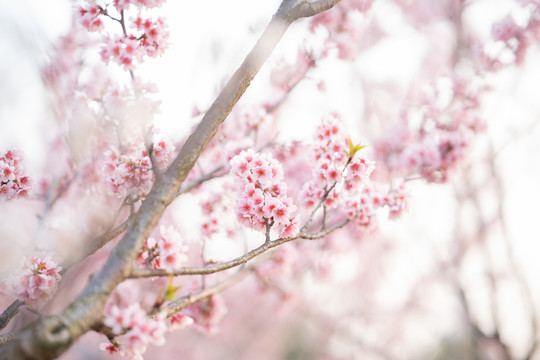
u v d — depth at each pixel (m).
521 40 4.41
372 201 2.96
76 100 2.84
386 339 10.12
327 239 5.21
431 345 10.57
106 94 2.53
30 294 2.07
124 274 1.59
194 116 2.89
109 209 2.67
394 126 4.91
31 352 1.34
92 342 7.65
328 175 2.57
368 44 6.70
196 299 2.37
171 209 4.19
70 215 2.75
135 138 2.49
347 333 8.88
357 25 4.06
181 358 10.19
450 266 6.40
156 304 2.04
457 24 6.13
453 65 6.16
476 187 5.79
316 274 5.41
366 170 2.57
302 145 3.88
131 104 2.48
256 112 3.89
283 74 4.08
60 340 1.37
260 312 10.26
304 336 11.43
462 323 6.95
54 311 2.39
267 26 1.99
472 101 4.49
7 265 2.19
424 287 9.09
